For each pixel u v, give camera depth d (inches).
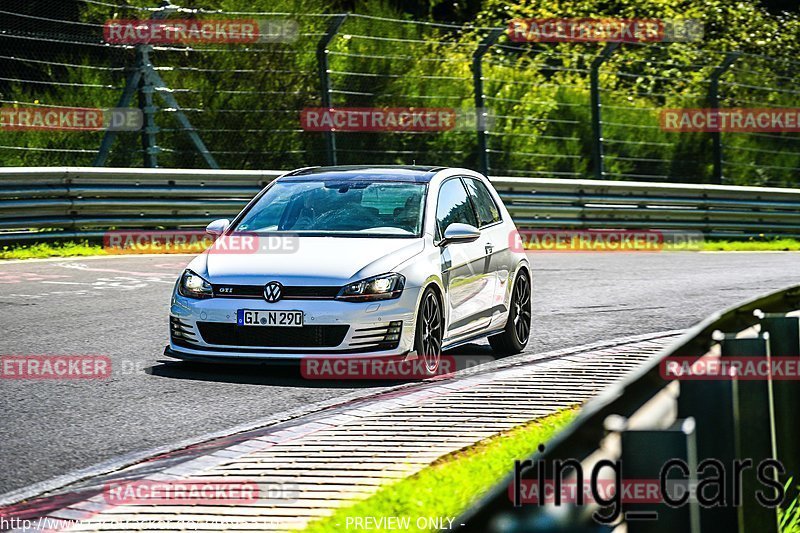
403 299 1162.0
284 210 1296.8
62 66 2849.4
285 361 1149.1
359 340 1145.4
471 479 756.0
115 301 1665.8
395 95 3100.4
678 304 1772.9
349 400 1047.6
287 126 2898.6
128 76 2456.9
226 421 964.6
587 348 1347.2
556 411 974.4
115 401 1039.0
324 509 687.1
